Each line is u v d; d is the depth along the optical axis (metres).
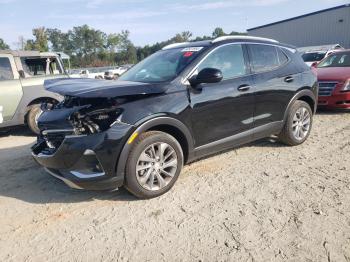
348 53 9.36
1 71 7.34
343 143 5.73
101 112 3.60
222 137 4.53
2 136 7.86
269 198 3.86
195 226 3.37
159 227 3.38
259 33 35.28
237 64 4.70
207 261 2.84
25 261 2.98
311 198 3.81
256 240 3.09
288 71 5.33
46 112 4.08
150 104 3.81
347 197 3.79
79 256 3.00
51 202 4.06
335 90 7.95
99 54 83.12
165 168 4.03
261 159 5.11
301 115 5.58
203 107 4.21
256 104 4.83
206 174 4.62
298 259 2.80
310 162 4.91
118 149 3.60
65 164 3.68
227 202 3.82
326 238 3.05
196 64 4.25
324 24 29.97
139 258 2.93
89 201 4.02
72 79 4.54
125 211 3.73
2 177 4.95
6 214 3.82
